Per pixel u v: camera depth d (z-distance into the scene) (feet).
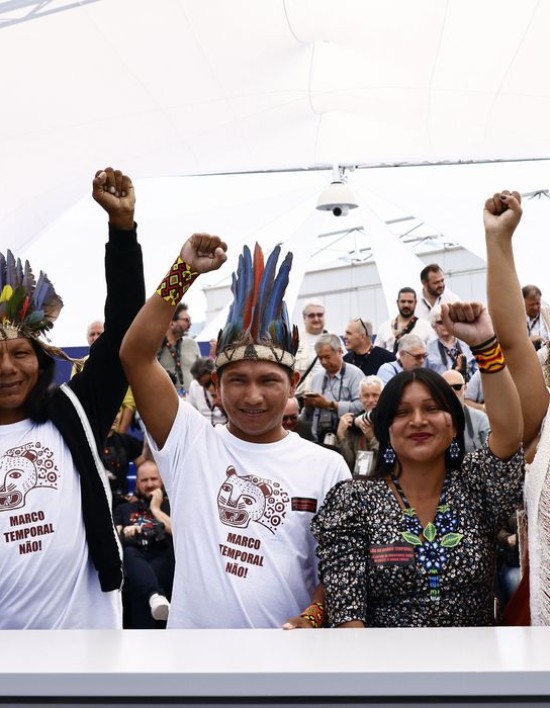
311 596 7.19
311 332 26.43
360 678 3.14
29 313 7.61
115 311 7.63
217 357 7.55
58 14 20.70
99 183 7.27
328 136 31.35
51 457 7.32
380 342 27.61
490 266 6.73
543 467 5.77
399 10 21.49
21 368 7.45
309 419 18.51
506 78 23.77
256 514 7.12
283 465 7.34
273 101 27.12
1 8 20.33
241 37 22.97
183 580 7.12
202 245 7.05
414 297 25.73
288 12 21.77
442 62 23.73
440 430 6.55
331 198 35.01
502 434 6.46
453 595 6.21
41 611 7.00
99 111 25.20
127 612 15.20
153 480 16.79
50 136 25.66
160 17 21.56
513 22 21.03
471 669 3.14
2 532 7.02
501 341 6.70
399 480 6.70
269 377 7.33
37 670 3.22
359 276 70.44
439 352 22.16
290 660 3.33
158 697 3.22
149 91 24.89
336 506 6.61
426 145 31.01
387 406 6.66
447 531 6.38
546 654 3.36
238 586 6.93
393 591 6.27
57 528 7.11
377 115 28.76
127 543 15.79
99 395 7.71
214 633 3.86
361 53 24.08
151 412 7.42
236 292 7.62
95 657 3.41
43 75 23.11
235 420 7.41
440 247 63.72
